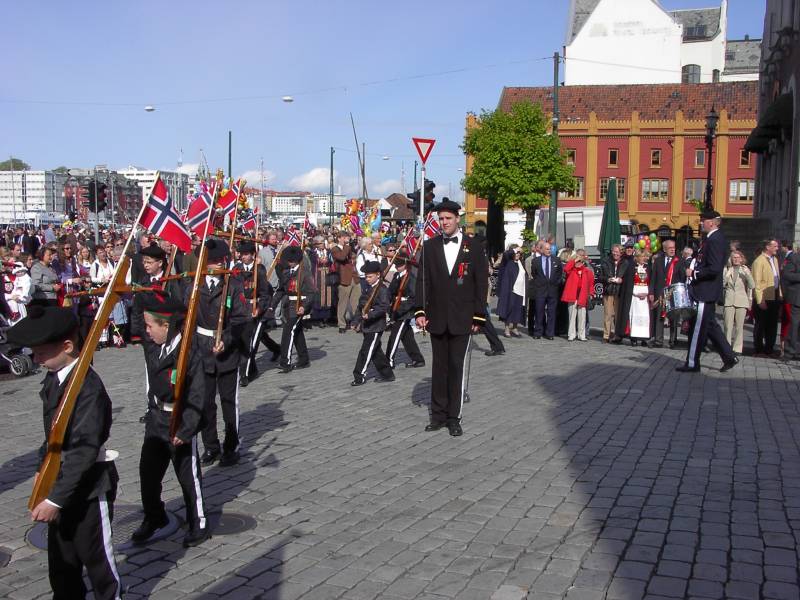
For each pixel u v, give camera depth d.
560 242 35.62
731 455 7.11
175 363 4.89
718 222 11.64
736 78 75.00
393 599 4.29
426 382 11.17
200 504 5.09
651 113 57.41
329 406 9.49
